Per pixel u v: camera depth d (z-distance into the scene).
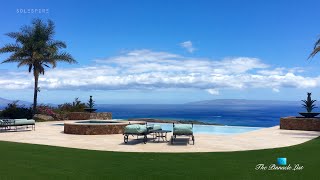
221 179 7.82
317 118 21.88
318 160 10.19
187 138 16.31
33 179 7.77
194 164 9.58
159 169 8.90
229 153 11.60
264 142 14.77
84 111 35.94
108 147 13.19
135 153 11.62
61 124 27.17
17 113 30.28
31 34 33.03
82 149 12.65
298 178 7.91
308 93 23.12
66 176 8.09
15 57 31.73
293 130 21.62
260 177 8.01
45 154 11.42
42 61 32.81
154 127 16.09
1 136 17.66
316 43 20.88
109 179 7.86
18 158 10.59
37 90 32.41
